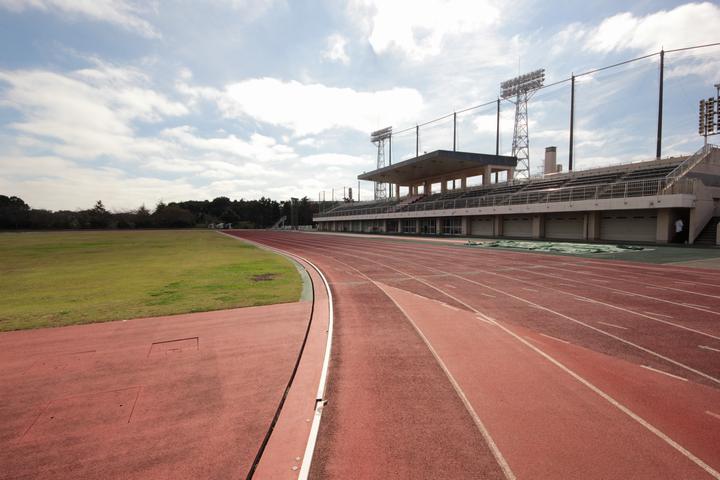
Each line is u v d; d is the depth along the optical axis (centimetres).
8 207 8344
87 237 5331
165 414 436
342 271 1639
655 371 551
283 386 507
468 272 1556
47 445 379
